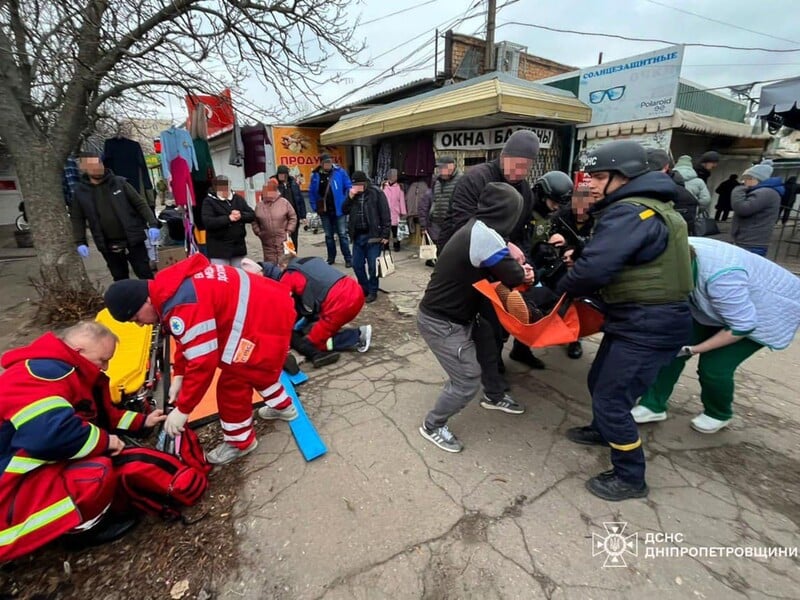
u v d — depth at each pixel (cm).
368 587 167
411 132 818
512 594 163
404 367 351
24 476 165
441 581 169
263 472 230
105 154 621
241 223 475
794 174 1217
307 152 1280
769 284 223
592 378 218
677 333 188
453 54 959
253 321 216
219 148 1669
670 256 181
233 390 226
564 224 295
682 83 839
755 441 254
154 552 185
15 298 578
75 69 456
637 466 206
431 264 705
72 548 184
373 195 490
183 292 193
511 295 230
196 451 226
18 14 437
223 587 169
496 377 278
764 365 353
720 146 1072
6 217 1437
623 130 712
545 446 250
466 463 236
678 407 292
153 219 494
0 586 170
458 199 291
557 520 197
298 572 174
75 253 487
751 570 172
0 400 160
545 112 665
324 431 266
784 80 629
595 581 168
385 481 222
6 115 436
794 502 207
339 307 346
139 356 313
